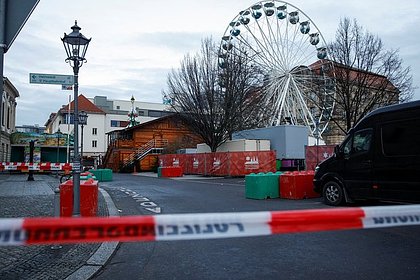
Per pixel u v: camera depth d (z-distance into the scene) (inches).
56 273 206.5
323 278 196.1
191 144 1830.7
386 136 398.0
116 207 472.7
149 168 1879.9
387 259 230.4
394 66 1027.9
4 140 1530.5
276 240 284.2
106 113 3238.2
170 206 482.6
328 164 461.7
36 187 719.1
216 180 1029.8
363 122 426.3
